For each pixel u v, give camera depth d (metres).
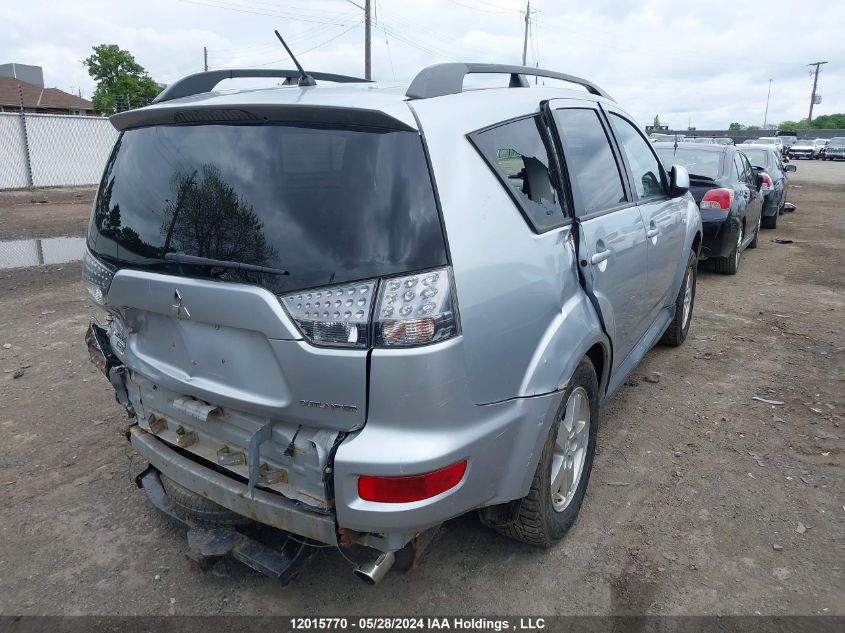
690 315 6.04
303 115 2.29
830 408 4.53
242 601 2.77
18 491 3.57
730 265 8.84
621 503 3.44
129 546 3.13
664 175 4.90
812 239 12.39
